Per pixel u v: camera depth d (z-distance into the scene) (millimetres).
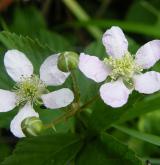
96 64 143
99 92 142
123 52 148
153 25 252
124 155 138
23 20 239
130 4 264
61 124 157
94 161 143
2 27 218
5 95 147
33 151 145
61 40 208
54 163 146
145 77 143
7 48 159
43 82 145
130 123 210
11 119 152
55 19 257
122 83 144
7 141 201
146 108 174
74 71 148
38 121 131
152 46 149
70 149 147
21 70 148
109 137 142
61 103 139
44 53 158
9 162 145
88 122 148
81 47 242
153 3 255
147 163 144
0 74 154
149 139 155
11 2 242
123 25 230
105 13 263
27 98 148
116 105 136
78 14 248
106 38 149
